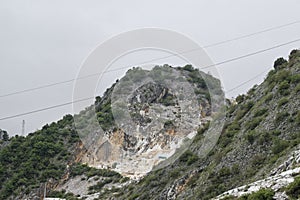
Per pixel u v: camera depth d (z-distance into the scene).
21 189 85.88
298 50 62.66
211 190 40.56
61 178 86.25
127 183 66.50
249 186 30.33
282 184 25.91
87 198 70.50
